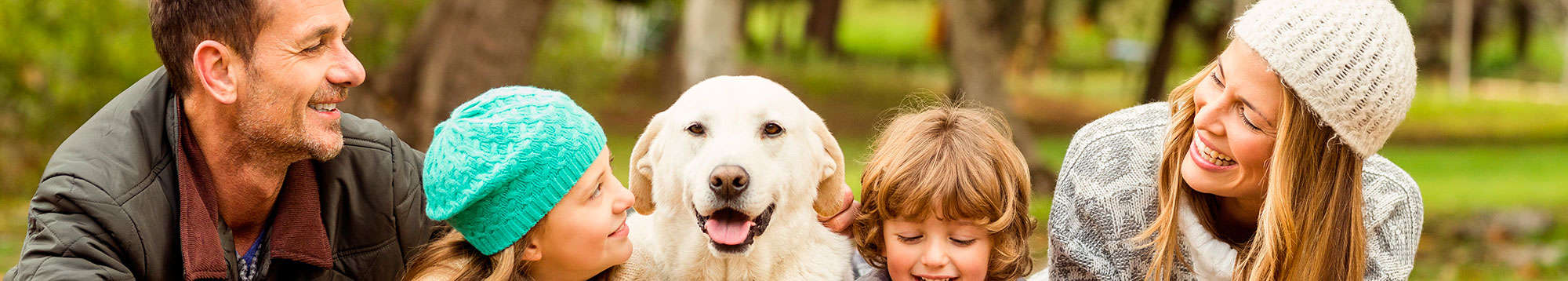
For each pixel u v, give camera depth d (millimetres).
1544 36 41156
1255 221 2889
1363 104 2359
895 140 2988
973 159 2846
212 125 2695
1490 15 33688
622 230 2732
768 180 2590
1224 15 23312
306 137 2711
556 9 15586
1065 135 21625
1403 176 2820
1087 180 2902
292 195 2877
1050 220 3072
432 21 9109
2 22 10203
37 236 2525
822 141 2871
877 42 41219
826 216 2982
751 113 2613
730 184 2523
